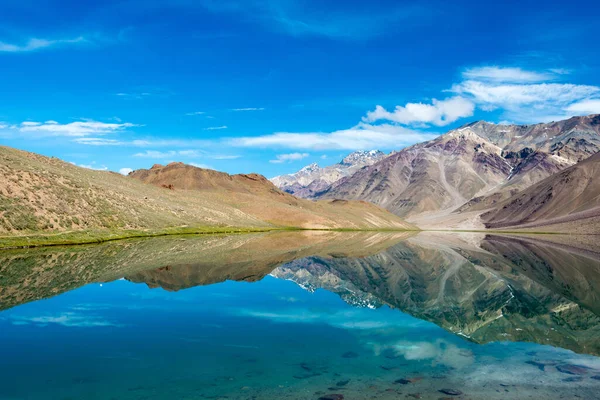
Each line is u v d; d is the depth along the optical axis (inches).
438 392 559.5
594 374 627.8
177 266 1679.4
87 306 1007.6
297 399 531.5
